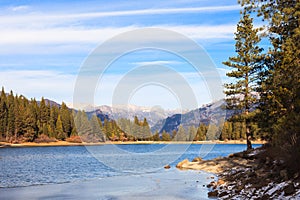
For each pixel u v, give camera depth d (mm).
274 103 18750
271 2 21703
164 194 16047
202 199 14641
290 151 14906
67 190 18375
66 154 55625
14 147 74750
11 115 81750
